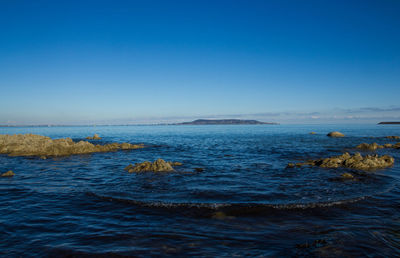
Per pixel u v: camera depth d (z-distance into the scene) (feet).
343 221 29.48
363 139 176.45
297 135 236.84
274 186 46.09
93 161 79.87
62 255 21.77
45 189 44.09
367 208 34.01
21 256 21.47
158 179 52.13
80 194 40.86
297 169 63.21
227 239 24.91
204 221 29.68
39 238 24.99
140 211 33.06
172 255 21.81
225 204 35.58
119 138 213.25
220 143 149.69
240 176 54.90
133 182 49.55
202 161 77.92
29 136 138.72
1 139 125.49
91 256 21.62
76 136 252.21
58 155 95.09
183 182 49.42
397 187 45.09
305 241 24.35
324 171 60.44
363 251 22.34
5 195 40.16
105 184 47.98
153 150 112.57
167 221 29.66
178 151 107.96
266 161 77.15
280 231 26.78
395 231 26.66
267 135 241.35
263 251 22.48
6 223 28.76
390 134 246.88
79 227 27.78
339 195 39.96
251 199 38.01
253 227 27.89
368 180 50.75
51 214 31.78
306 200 37.35
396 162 73.97
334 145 130.21
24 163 75.25
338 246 23.24
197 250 22.71
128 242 24.25
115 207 34.60
